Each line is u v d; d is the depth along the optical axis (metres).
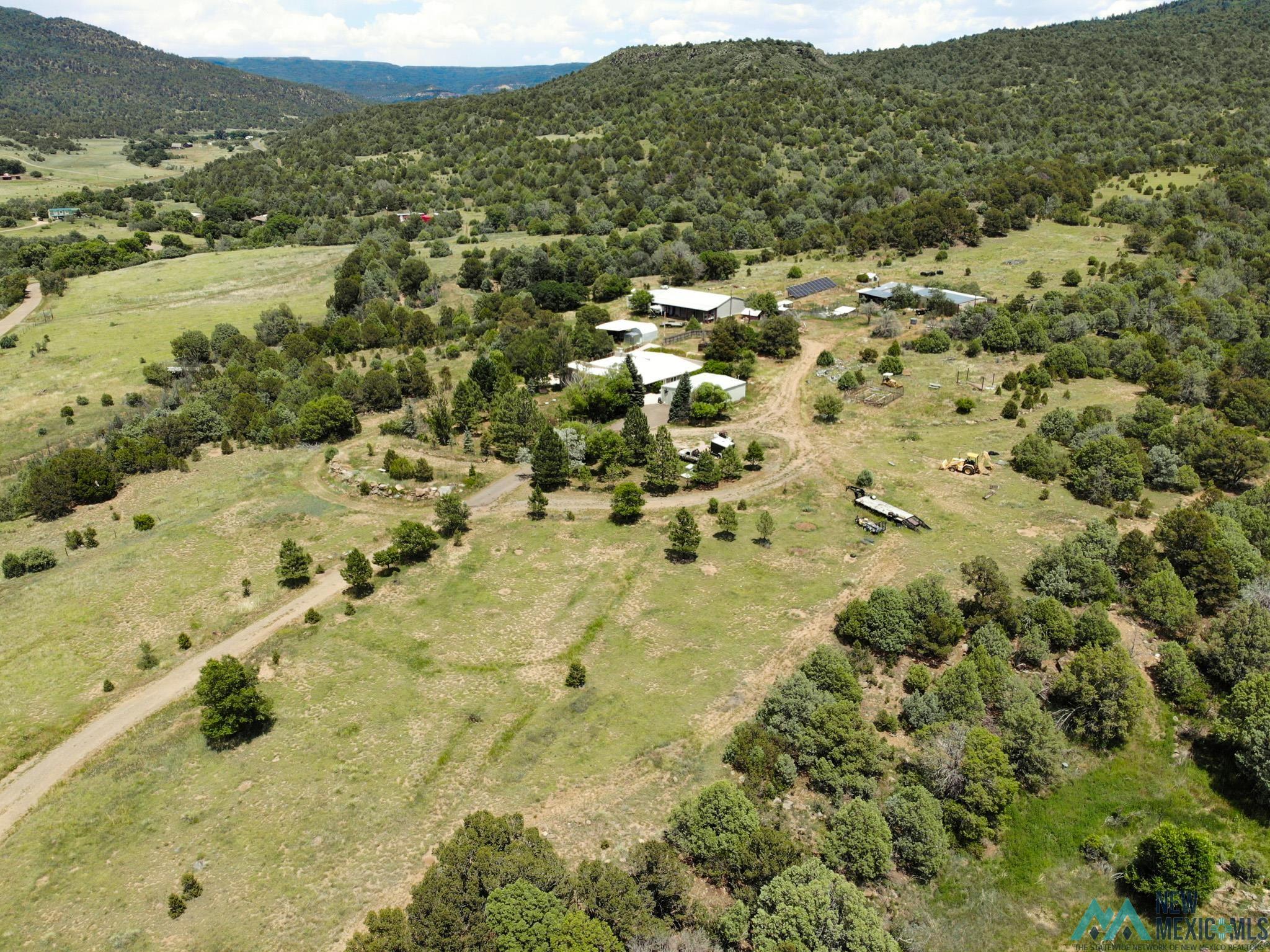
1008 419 99.44
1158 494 82.75
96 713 55.22
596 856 43.50
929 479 86.75
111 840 44.97
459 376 125.31
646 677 58.19
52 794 48.12
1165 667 56.16
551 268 166.50
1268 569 65.44
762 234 196.62
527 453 94.88
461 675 58.69
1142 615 62.97
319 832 45.12
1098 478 79.75
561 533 78.94
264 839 44.66
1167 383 101.38
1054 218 192.38
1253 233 166.38
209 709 50.81
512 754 50.88
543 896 36.44
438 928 34.91
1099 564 63.12
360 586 69.81
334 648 61.69
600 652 61.34
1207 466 83.19
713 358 125.56
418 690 56.97
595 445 92.69
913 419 102.31
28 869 43.25
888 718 53.06
